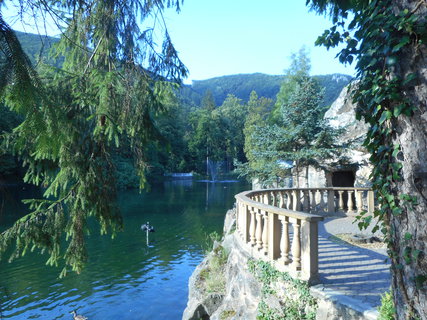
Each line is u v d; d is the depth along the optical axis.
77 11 4.69
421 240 2.34
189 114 86.19
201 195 39.47
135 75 5.01
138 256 15.78
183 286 12.31
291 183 18.67
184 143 74.69
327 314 4.20
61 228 4.62
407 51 2.39
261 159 16.48
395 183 2.52
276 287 5.10
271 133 16.27
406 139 2.42
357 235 7.74
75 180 4.86
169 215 26.31
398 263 2.52
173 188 48.03
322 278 4.93
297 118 15.77
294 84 41.59
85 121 4.70
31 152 4.05
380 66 2.58
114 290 11.91
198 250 16.86
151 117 5.42
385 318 3.41
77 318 9.59
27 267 14.03
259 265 5.55
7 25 1.87
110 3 4.74
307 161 15.42
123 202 33.06
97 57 4.93
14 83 1.85
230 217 14.23
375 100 2.55
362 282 4.73
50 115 2.10
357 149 15.24
